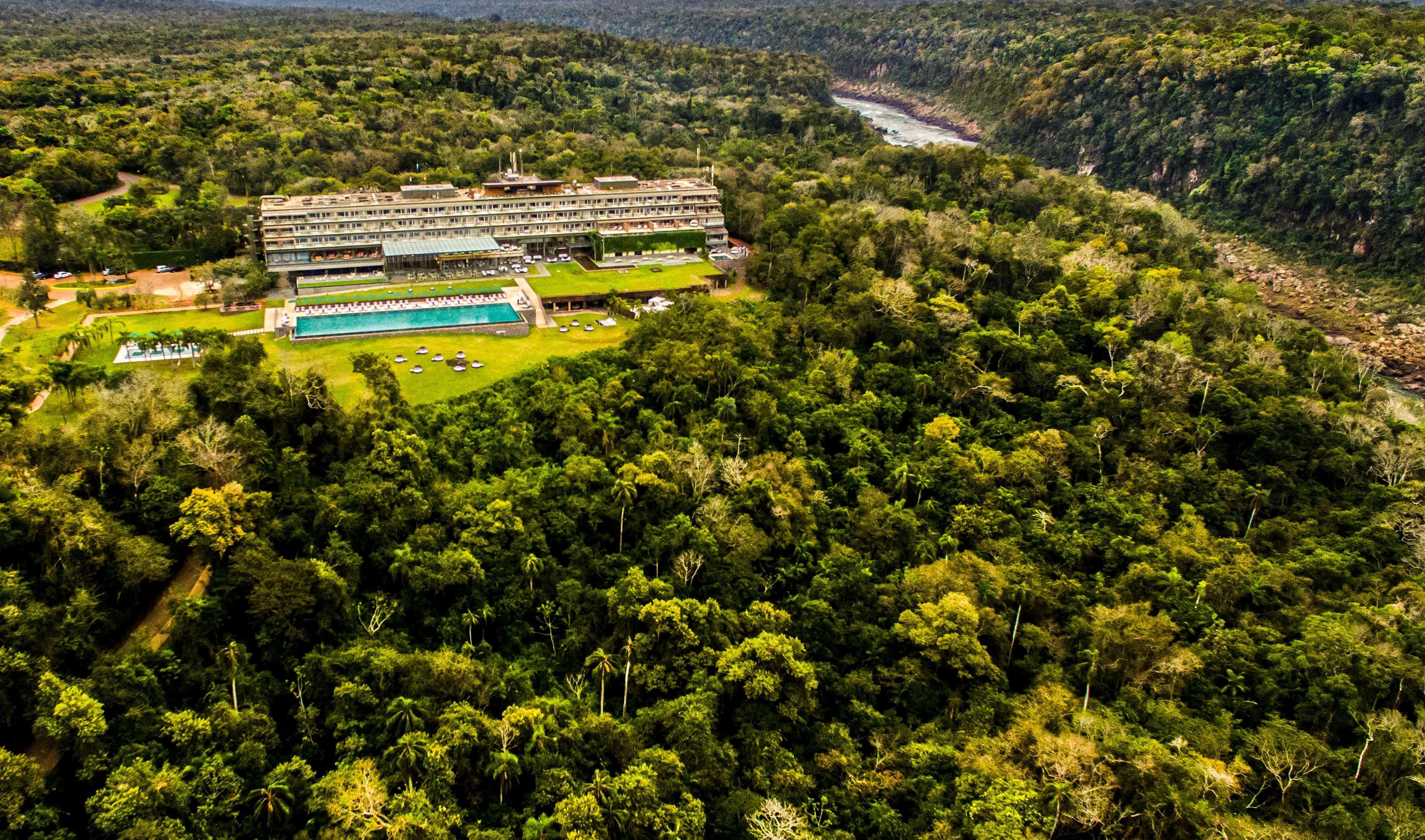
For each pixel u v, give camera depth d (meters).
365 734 124.88
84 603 123.81
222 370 179.38
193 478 150.12
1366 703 143.88
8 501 130.62
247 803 112.12
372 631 144.25
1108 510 190.00
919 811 123.12
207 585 139.38
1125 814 118.75
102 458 145.38
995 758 127.88
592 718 131.88
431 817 110.56
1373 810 123.75
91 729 107.75
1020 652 156.12
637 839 112.69
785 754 130.88
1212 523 195.25
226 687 125.94
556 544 169.12
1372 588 172.00
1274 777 130.75
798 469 188.38
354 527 156.00
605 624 155.38
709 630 148.25
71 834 101.56
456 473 180.62
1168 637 152.50
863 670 149.25
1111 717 137.38
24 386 171.38
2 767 99.69
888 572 174.12
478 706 132.00
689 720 129.00
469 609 150.12
